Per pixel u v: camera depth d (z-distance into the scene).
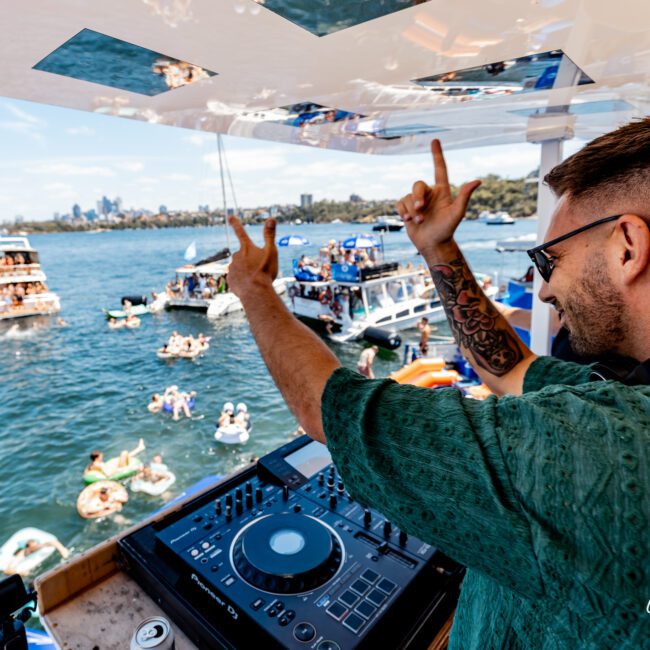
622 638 0.37
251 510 1.23
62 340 19.27
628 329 0.51
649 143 0.48
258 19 0.85
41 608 1.05
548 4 0.87
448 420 0.46
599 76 1.43
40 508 7.64
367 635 0.89
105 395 13.41
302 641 0.87
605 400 0.43
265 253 0.80
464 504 0.43
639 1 0.86
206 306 23.17
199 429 10.68
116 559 1.17
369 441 0.48
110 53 0.98
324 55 1.08
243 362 15.62
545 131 2.56
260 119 1.75
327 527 1.14
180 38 0.91
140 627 0.86
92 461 8.37
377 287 16.89
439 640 1.01
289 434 10.23
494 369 1.09
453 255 1.05
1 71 1.06
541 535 0.38
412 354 11.56
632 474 0.37
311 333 0.68
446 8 0.87
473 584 0.72
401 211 1.06
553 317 2.85
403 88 1.43
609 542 0.36
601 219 0.49
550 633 0.46
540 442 0.41
